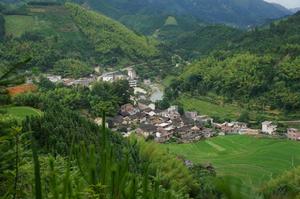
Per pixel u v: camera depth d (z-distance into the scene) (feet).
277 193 9.25
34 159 7.20
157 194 10.19
